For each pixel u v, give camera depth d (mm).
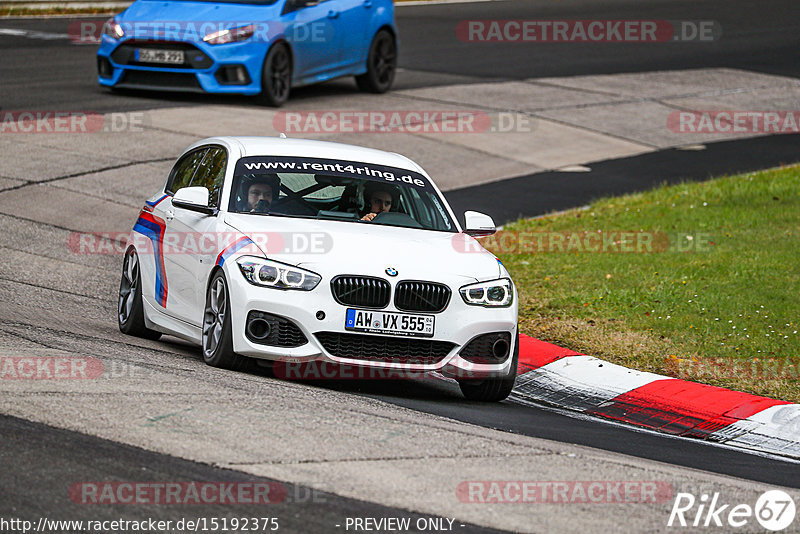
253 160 31844
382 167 33094
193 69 68438
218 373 27344
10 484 18047
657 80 93688
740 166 68562
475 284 28469
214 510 17625
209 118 66875
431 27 114000
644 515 19203
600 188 62000
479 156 67125
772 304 38719
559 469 21641
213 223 29922
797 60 105875
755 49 110625
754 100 89125
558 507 19156
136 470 19125
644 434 27797
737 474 24250
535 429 26406
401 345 27594
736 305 38688
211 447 20609
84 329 32969
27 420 21297
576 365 33188
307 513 17797
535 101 82312
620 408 30406
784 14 132625
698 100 87688
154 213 34312
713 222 51531
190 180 33906
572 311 38938
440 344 27875
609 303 39531
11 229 46531
